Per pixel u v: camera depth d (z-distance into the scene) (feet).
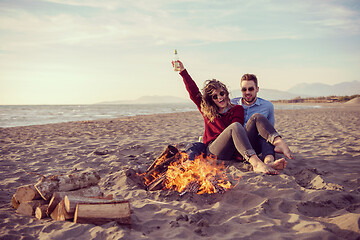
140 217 7.39
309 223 6.55
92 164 15.17
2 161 16.24
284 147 10.91
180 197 9.01
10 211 8.13
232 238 6.03
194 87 12.22
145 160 15.67
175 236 6.23
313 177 10.85
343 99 225.56
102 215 6.73
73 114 95.20
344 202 7.93
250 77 13.15
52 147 21.42
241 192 8.89
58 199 7.34
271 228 6.46
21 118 71.15
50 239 5.93
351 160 13.99
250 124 11.91
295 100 265.54
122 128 36.86
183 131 31.19
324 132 26.96
